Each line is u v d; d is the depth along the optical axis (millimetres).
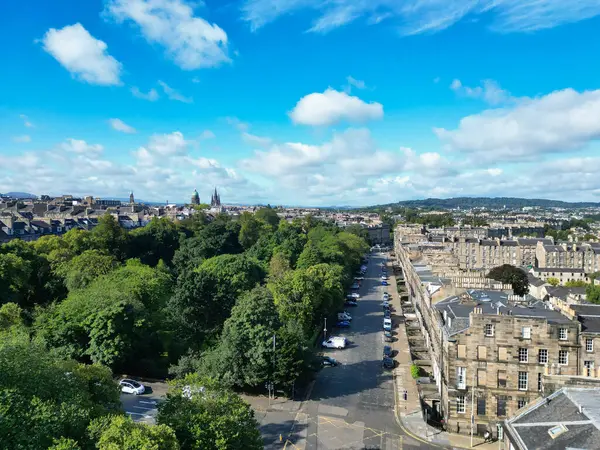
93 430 45062
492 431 73875
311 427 76438
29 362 49938
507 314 76875
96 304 97500
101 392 60375
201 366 90625
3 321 95938
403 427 77250
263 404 85375
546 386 53375
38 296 139000
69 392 50406
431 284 119875
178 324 108812
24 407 43688
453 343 76000
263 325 91125
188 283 109375
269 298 98375
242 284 150000
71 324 93875
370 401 87562
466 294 93688
